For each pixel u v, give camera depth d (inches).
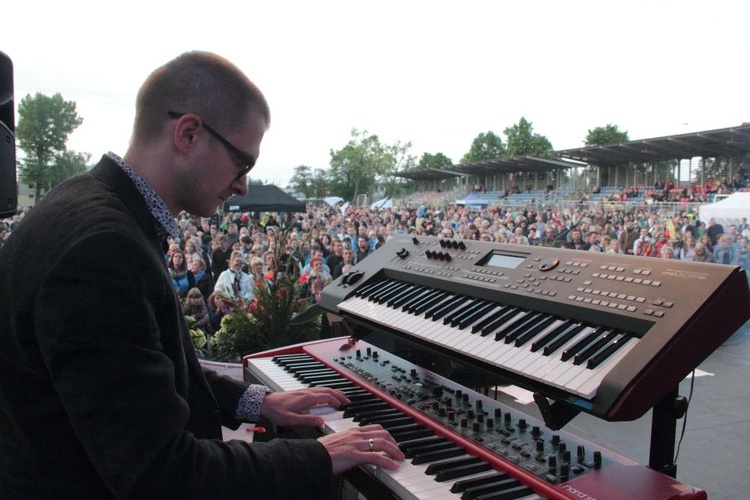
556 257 59.0
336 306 76.8
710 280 43.3
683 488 41.4
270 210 412.8
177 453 38.9
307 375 72.0
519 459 46.5
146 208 45.6
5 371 41.6
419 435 53.1
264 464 42.2
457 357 55.6
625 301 46.8
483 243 70.1
